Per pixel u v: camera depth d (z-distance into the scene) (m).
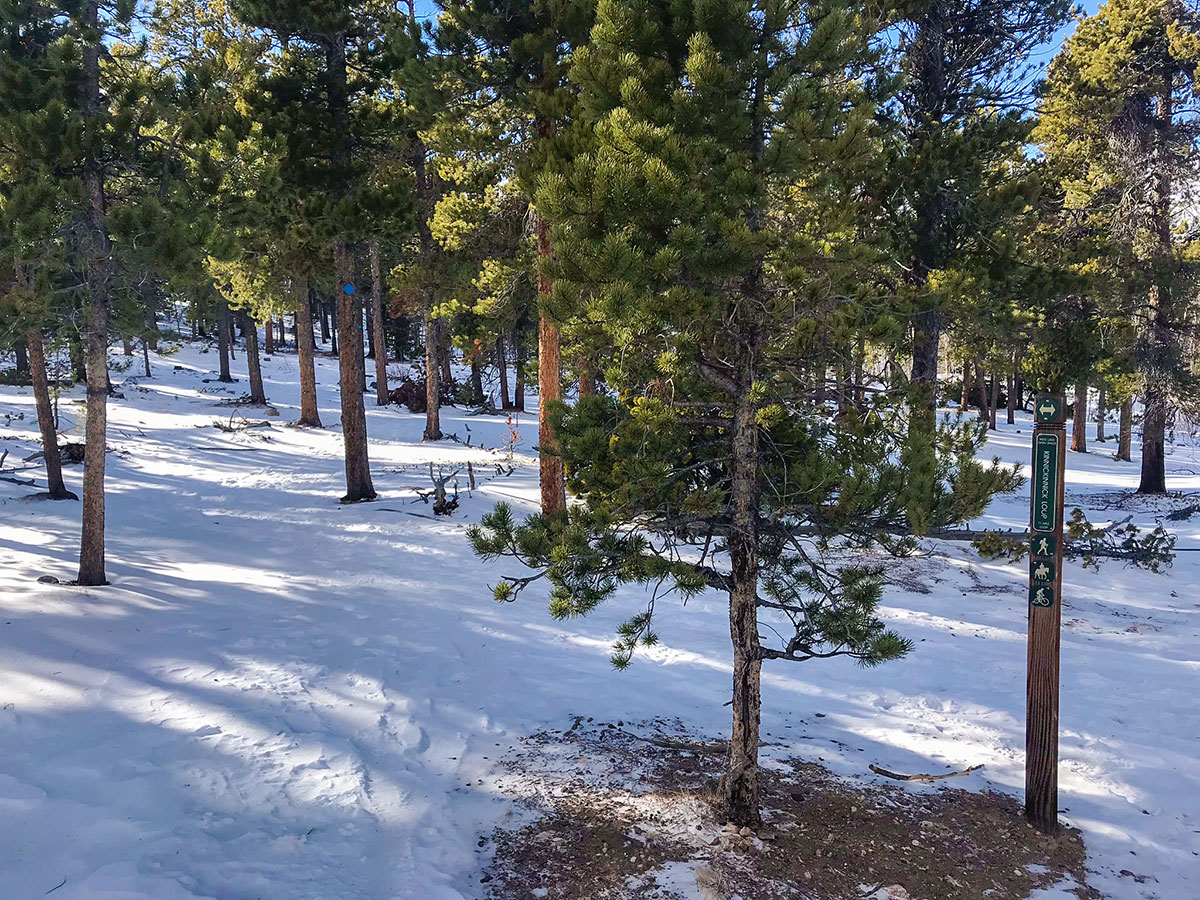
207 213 11.48
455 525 17.19
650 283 5.52
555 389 15.26
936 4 15.63
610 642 10.80
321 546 15.41
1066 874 5.83
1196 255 22.11
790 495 5.91
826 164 5.77
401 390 37.72
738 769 6.12
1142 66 22.14
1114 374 22.19
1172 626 12.30
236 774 6.50
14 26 11.91
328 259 21.39
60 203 10.59
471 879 5.41
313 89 18.41
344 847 5.66
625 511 5.80
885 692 9.43
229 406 35.06
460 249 21.36
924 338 14.31
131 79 11.80
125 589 11.63
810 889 5.39
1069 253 20.39
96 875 5.00
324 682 8.62
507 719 8.14
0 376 19.12
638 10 5.91
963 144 14.68
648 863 5.57
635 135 5.34
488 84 14.88
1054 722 6.39
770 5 5.62
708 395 6.54
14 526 15.41
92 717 7.32
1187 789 7.16
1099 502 22.48
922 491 5.47
